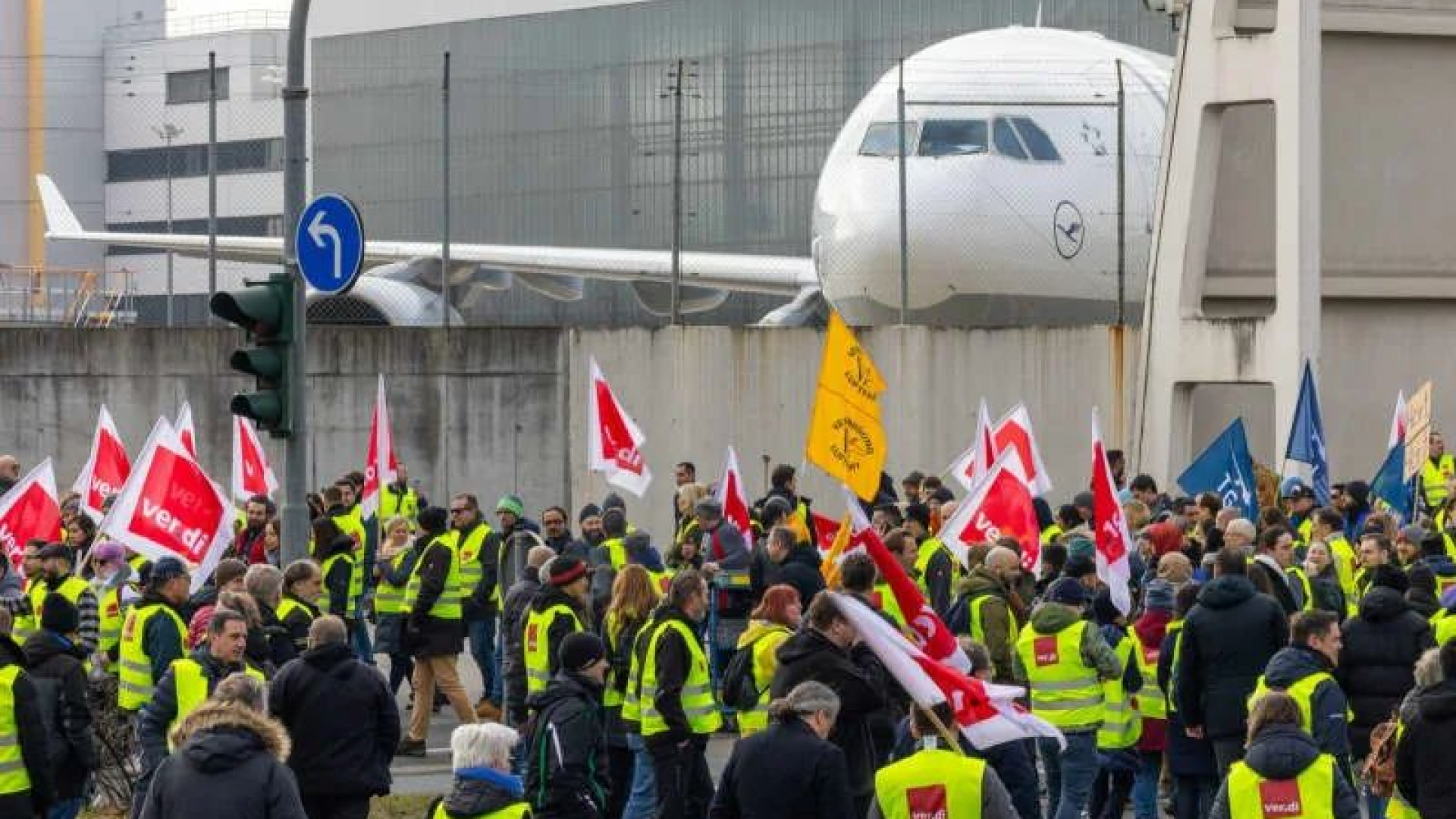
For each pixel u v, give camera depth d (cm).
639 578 4441
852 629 3581
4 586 5153
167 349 8912
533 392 9100
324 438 8994
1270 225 8462
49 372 8862
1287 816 2911
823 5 19075
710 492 6325
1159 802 5056
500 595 6041
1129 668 4369
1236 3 8075
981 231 10244
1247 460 6159
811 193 19088
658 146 19888
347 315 11975
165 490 4744
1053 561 4969
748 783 3017
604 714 4475
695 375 9119
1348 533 6262
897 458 9081
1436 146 8275
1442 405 8350
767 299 17588
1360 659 4144
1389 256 8262
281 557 5397
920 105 10481
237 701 2938
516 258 12138
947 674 3067
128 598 4822
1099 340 9019
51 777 3744
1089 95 10712
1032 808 3984
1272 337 7919
